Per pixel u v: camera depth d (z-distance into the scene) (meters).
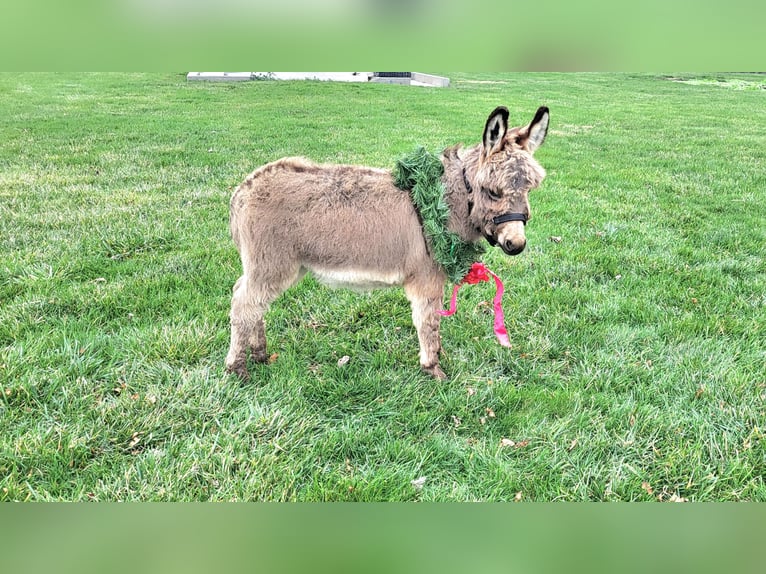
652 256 3.35
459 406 2.27
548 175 4.97
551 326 2.73
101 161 4.84
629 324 2.77
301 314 2.81
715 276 3.13
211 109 7.65
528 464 2.04
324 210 2.15
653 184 4.74
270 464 2.00
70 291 2.76
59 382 2.24
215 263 3.16
